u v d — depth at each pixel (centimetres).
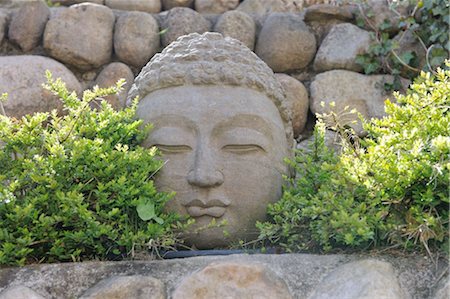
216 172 280
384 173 262
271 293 245
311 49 419
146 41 415
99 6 423
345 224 252
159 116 292
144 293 247
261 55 418
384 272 244
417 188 260
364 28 420
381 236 256
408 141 269
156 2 454
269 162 291
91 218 261
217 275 247
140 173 277
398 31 417
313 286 248
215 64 296
